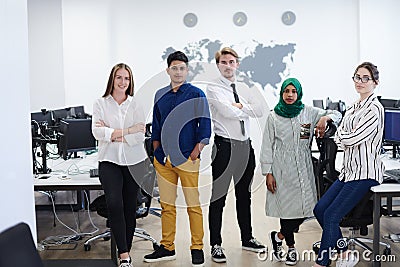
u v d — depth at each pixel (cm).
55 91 853
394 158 501
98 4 823
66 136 439
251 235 432
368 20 816
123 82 357
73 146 444
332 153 401
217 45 834
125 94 363
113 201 354
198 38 833
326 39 835
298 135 382
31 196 283
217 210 404
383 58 820
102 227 510
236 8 828
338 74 841
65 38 828
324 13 832
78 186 387
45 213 570
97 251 436
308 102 844
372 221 377
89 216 541
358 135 332
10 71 258
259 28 831
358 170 338
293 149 382
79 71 834
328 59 838
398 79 822
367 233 467
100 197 435
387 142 457
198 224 388
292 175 380
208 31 831
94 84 834
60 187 387
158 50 835
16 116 264
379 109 334
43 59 850
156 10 830
